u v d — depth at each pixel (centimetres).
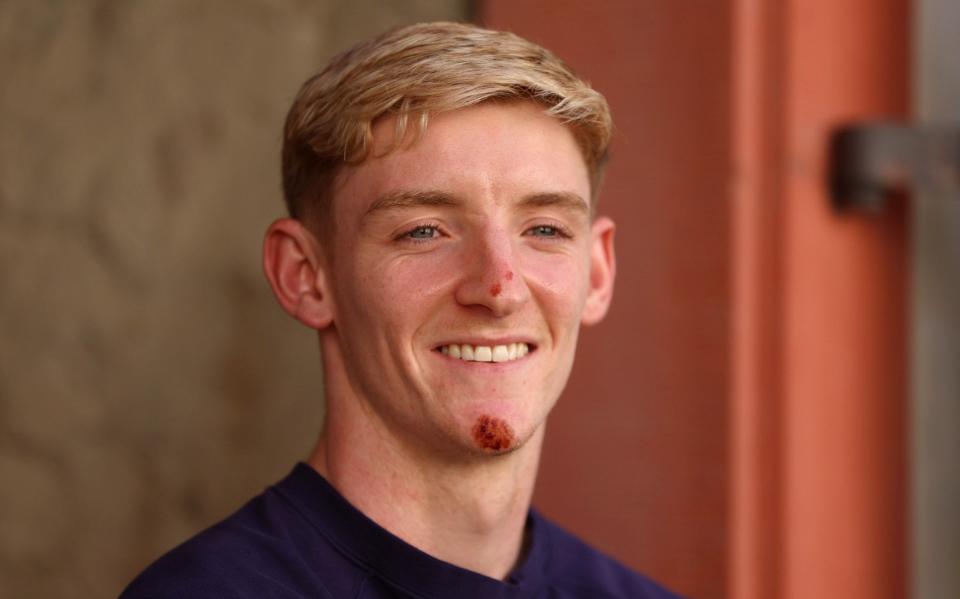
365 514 279
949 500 471
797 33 436
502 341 265
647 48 459
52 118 470
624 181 462
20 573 459
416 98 262
